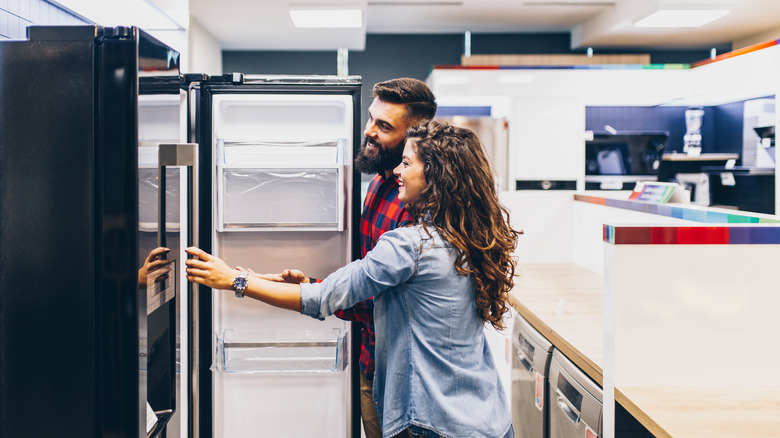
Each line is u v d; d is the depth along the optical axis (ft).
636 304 4.68
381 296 4.65
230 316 6.87
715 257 4.67
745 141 20.57
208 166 6.34
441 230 4.36
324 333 6.89
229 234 6.73
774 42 15.84
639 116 23.09
